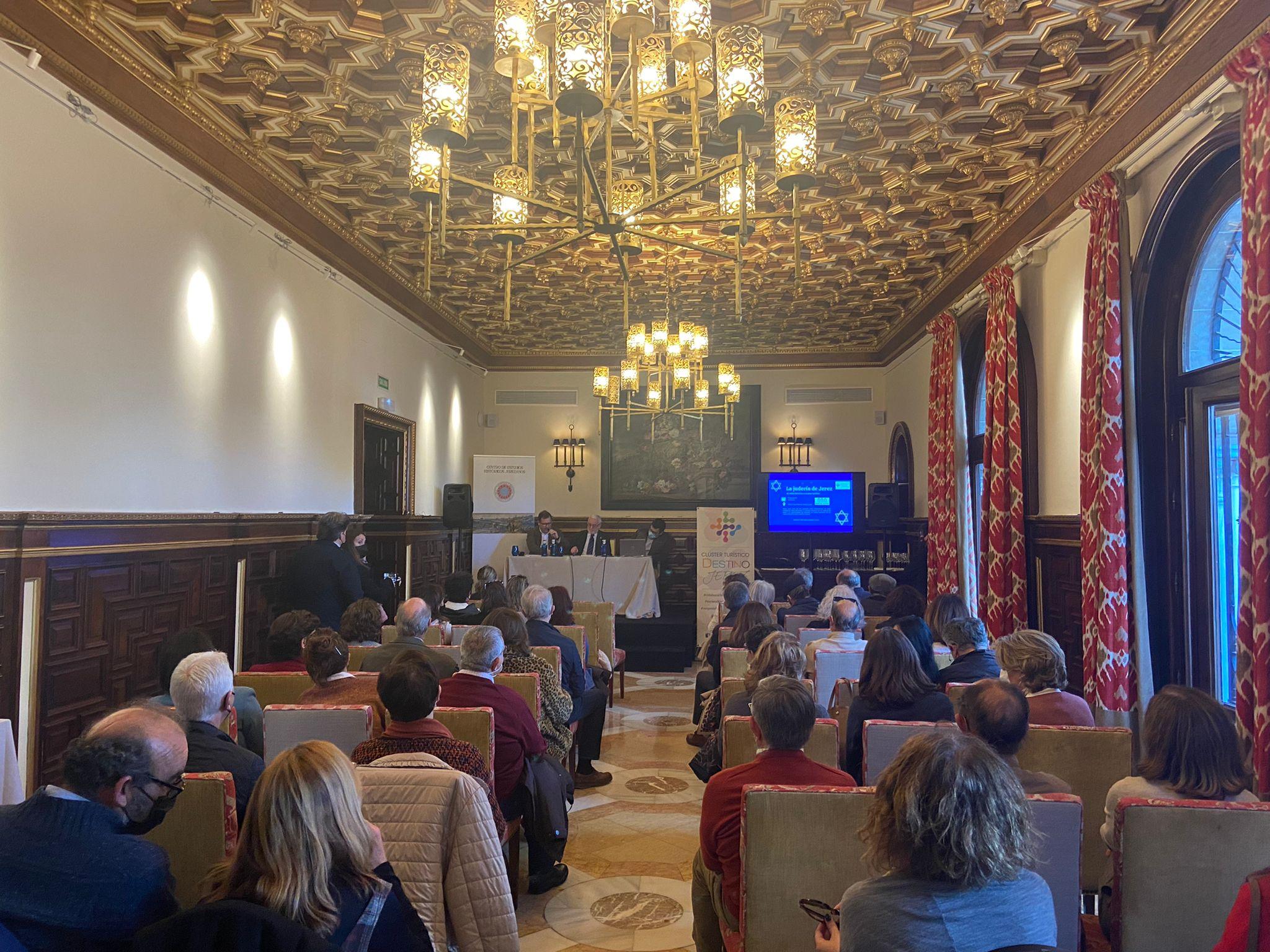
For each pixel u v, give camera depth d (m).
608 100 3.31
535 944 3.46
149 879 1.67
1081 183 6.34
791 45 4.92
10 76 4.30
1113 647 5.50
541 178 6.73
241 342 6.62
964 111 5.72
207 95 5.49
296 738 3.23
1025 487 7.70
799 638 5.96
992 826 1.47
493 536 11.96
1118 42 4.87
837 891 2.23
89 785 1.70
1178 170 5.20
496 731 3.69
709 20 3.19
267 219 6.95
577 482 14.21
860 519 13.09
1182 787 2.35
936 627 5.54
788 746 2.57
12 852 1.61
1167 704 2.43
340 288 8.55
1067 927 2.12
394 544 10.13
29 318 4.44
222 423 6.34
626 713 8.06
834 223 7.95
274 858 1.56
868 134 6.11
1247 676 4.05
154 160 5.46
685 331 9.15
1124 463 5.58
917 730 2.98
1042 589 7.36
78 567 4.74
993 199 7.43
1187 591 5.47
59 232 4.65
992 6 4.50
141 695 5.29
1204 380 5.34
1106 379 5.64
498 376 14.33
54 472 4.61
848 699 4.28
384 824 2.39
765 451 14.02
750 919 2.25
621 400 14.13
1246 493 4.09
